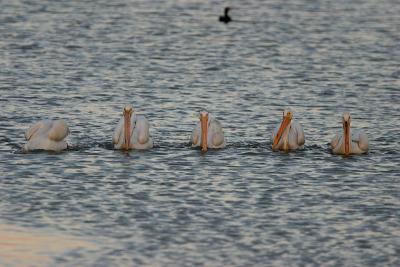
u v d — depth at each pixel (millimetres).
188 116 29359
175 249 18641
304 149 25688
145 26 47656
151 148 25391
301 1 57969
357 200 21500
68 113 29312
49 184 22219
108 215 20359
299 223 20031
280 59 39844
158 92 32781
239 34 46281
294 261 18156
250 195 21734
